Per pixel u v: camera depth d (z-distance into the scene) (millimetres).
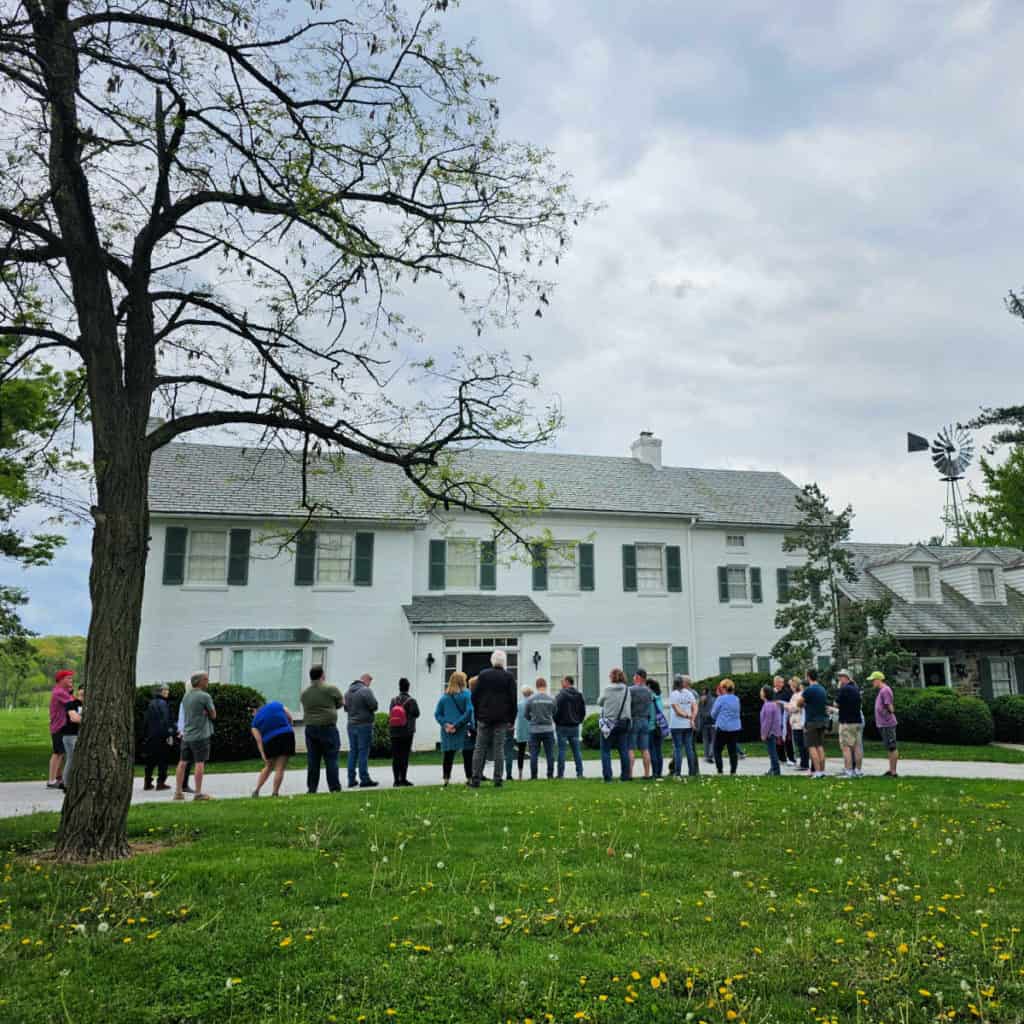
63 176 8016
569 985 4566
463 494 11219
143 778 16406
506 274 9883
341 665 24703
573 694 14492
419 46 9250
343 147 9156
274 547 24656
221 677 23312
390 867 6836
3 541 21562
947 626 29312
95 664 7695
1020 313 25188
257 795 11719
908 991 4578
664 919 5648
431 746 24062
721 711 15078
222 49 8492
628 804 10266
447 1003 4379
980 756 20719
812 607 26219
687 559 29828
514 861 7125
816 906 6004
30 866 6984
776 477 34844
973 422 25453
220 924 5461
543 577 27859
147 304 8852
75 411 10367
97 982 4590
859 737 14914
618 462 32938
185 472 25422
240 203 9203
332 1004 4344
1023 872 7055
